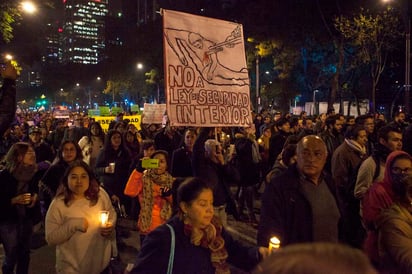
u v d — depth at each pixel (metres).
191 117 5.13
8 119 4.05
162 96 62.84
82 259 3.99
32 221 5.19
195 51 5.23
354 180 5.18
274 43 30.12
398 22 24.95
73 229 3.93
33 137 9.87
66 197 4.11
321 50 31.25
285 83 34.97
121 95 81.94
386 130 4.88
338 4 27.03
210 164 5.46
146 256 2.61
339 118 8.94
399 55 31.11
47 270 6.05
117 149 7.81
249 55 33.88
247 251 2.83
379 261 3.11
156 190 5.03
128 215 8.63
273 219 3.20
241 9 36.50
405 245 2.88
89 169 4.18
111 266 4.45
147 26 52.62
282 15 30.11
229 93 5.46
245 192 8.38
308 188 3.25
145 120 15.20
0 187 4.91
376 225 3.15
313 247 1.01
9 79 4.12
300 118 15.91
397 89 35.03
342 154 5.82
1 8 15.96
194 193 2.62
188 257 2.59
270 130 10.55
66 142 6.45
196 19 5.27
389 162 3.38
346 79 34.38
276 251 1.04
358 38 24.31
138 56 56.75
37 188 5.26
